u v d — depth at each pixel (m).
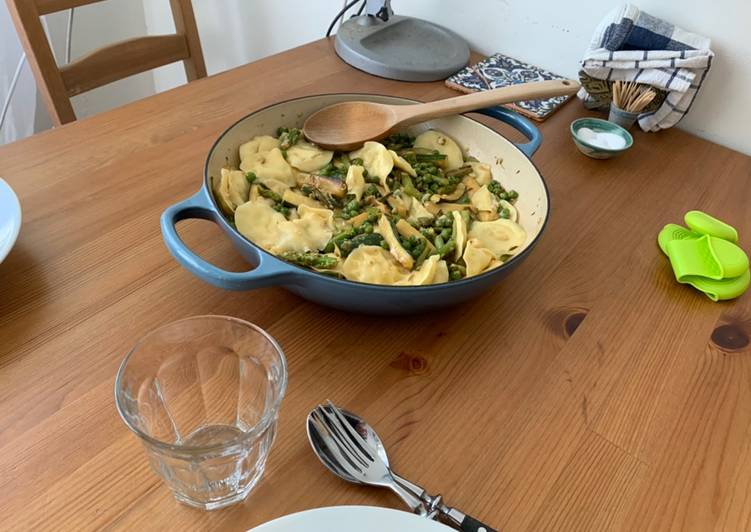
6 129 1.56
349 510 0.38
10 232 0.56
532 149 0.72
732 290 0.64
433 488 0.44
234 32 1.59
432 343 0.56
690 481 0.47
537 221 0.64
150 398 0.45
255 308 0.57
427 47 1.09
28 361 0.49
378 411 0.49
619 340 0.58
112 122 0.81
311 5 1.38
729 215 0.78
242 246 0.52
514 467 0.46
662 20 0.92
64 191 0.68
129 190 0.69
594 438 0.49
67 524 0.40
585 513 0.44
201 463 0.39
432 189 0.71
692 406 0.53
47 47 1.03
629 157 0.88
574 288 0.64
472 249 0.60
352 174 0.68
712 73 0.93
